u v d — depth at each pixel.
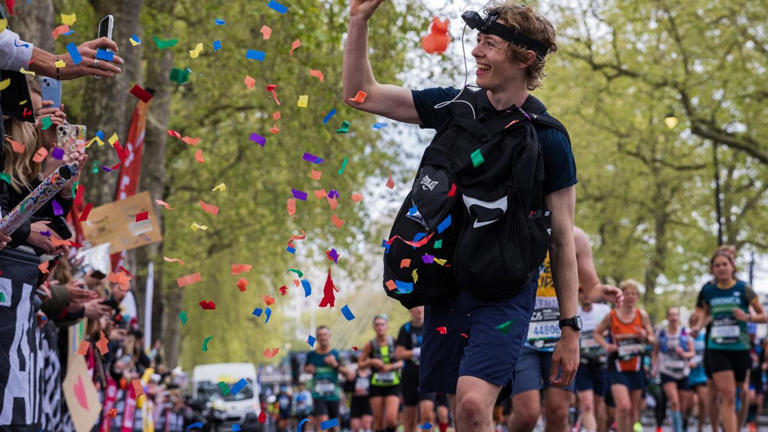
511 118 3.96
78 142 4.52
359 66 4.14
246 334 45.66
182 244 27.53
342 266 25.86
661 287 33.38
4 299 4.02
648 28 24.84
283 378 36.28
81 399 6.80
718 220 26.69
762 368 19.20
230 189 26.47
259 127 24.11
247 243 31.61
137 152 11.21
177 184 27.05
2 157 4.16
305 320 59.72
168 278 27.98
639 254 32.66
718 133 24.38
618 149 29.70
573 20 25.33
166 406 15.95
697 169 29.78
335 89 19.95
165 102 19.55
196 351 41.12
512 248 3.83
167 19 18.45
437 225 3.88
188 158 26.16
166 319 30.00
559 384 4.16
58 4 17.55
